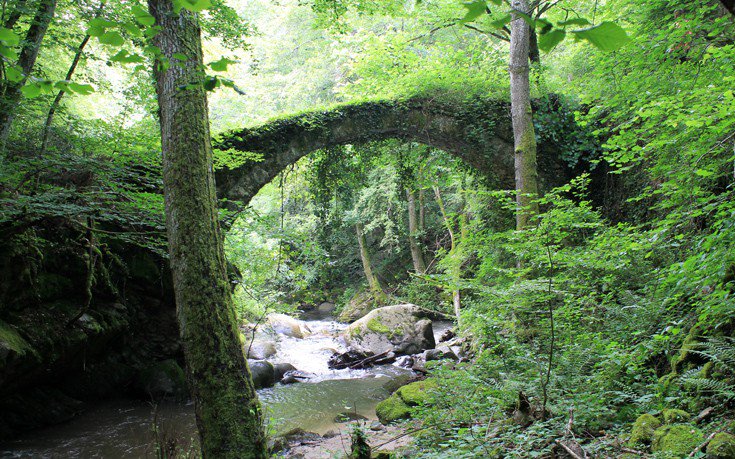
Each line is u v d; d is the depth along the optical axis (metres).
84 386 7.72
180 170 3.42
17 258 6.66
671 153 4.51
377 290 18.83
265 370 9.15
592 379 4.47
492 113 11.52
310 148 11.21
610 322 5.14
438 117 11.63
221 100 16.22
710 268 3.21
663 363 4.62
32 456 5.60
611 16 8.20
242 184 10.36
